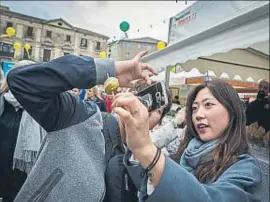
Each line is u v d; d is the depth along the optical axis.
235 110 0.92
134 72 0.87
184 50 2.74
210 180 0.84
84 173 0.83
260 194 0.78
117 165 0.88
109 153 0.92
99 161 0.88
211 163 0.88
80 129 0.87
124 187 0.86
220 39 2.22
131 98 0.58
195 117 0.97
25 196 0.84
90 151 0.88
